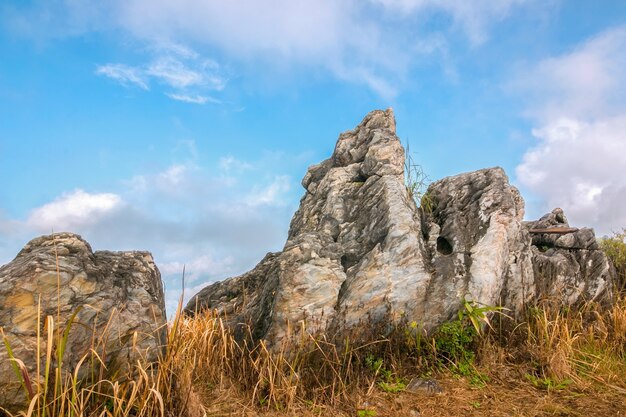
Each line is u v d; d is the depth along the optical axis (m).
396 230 7.87
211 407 6.03
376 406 6.16
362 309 7.43
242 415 5.85
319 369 6.80
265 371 6.59
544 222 11.68
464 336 7.45
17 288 5.12
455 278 7.86
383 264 7.64
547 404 6.23
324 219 9.07
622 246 11.94
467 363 7.25
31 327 5.07
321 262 7.71
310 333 7.19
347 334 7.27
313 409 6.04
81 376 5.22
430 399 6.36
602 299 9.60
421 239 8.19
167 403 5.50
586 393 6.62
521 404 6.27
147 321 5.85
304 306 7.31
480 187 9.30
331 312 7.36
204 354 7.04
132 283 6.28
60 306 5.24
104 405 5.18
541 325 7.96
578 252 10.06
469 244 8.32
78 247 6.09
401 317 7.51
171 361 5.86
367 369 6.93
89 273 5.63
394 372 6.91
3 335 4.61
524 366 7.28
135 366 5.55
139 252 7.12
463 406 6.20
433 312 7.66
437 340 7.49
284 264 7.68
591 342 8.18
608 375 7.14
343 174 9.89
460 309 7.71
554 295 9.15
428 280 7.74
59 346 4.79
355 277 7.58
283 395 6.20
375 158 9.48
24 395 4.89
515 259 8.63
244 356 7.23
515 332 8.09
